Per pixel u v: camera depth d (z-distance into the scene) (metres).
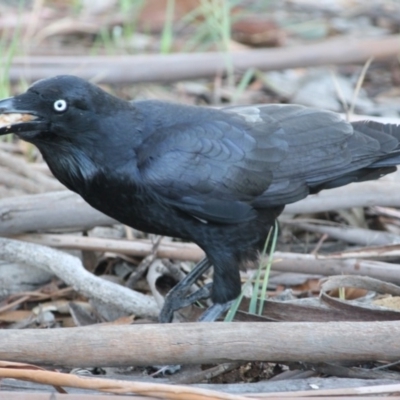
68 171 9.73
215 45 17.34
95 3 18.81
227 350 8.23
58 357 8.16
